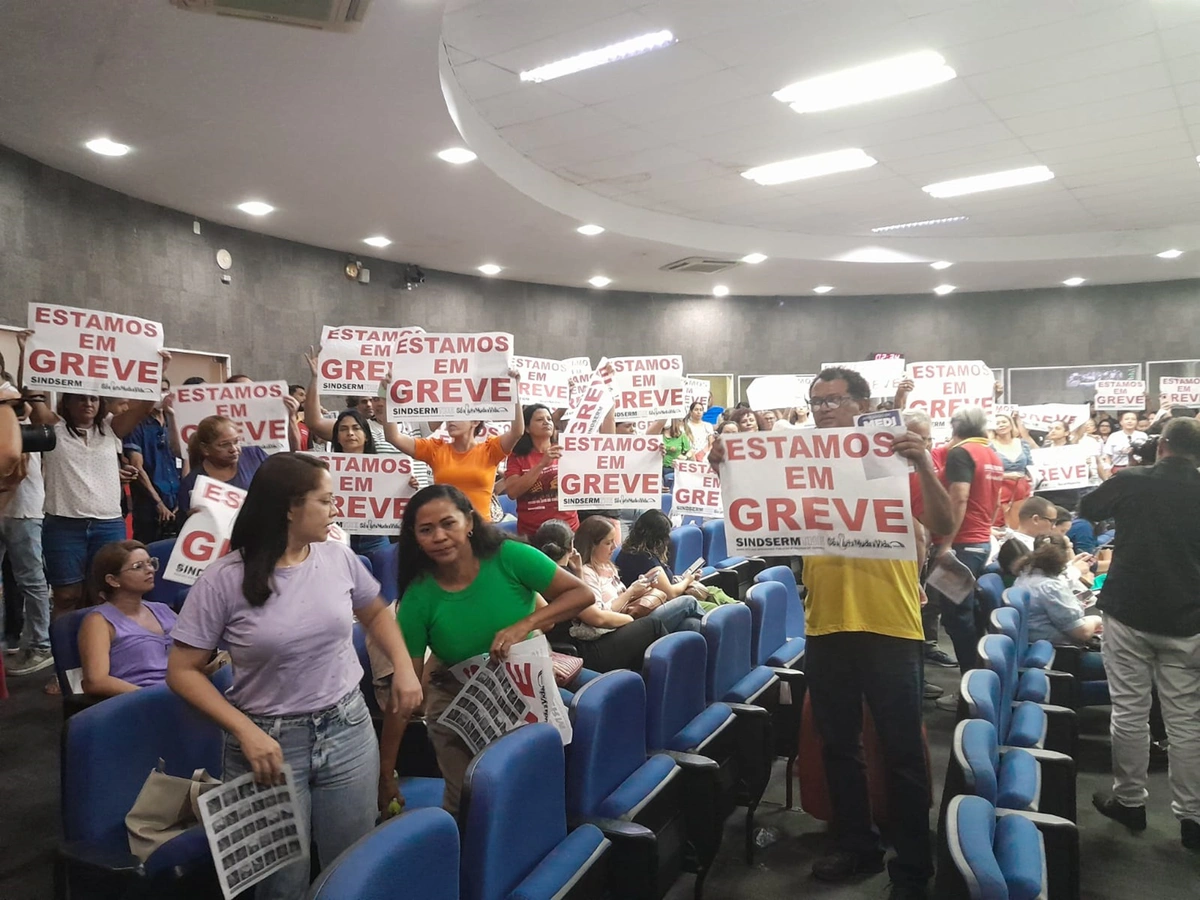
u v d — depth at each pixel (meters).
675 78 5.70
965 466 3.89
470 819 1.62
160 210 7.18
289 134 5.61
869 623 2.42
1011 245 10.85
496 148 6.71
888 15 4.84
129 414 4.37
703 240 9.80
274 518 1.71
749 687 3.00
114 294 6.63
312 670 1.72
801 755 2.83
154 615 2.90
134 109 5.06
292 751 1.70
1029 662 3.47
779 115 6.43
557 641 3.13
